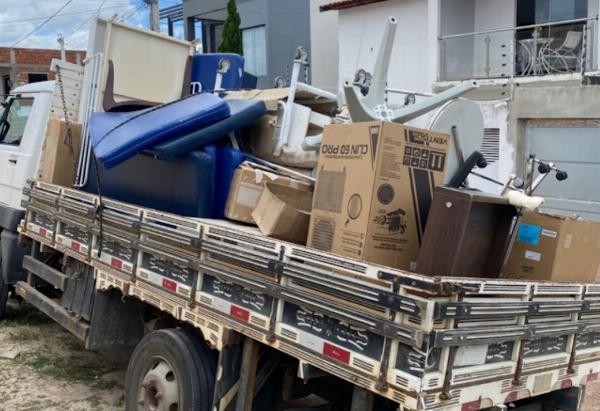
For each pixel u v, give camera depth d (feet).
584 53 45.01
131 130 13.64
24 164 19.61
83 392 16.83
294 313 9.94
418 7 55.31
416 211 10.21
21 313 22.99
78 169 17.44
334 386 11.50
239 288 11.00
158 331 12.78
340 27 61.82
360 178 9.98
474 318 8.60
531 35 51.72
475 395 8.99
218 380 11.26
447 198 9.59
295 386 11.63
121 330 15.29
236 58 19.99
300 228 11.31
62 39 22.16
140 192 14.92
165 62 19.38
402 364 8.29
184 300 12.22
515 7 52.42
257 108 13.67
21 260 19.85
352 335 8.98
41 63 82.64
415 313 8.07
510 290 9.18
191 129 13.08
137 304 15.29
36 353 19.40
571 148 40.11
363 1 58.23
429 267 9.66
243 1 77.36
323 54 72.84
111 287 14.62
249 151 15.12
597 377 11.82
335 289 9.14
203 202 13.24
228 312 11.18
